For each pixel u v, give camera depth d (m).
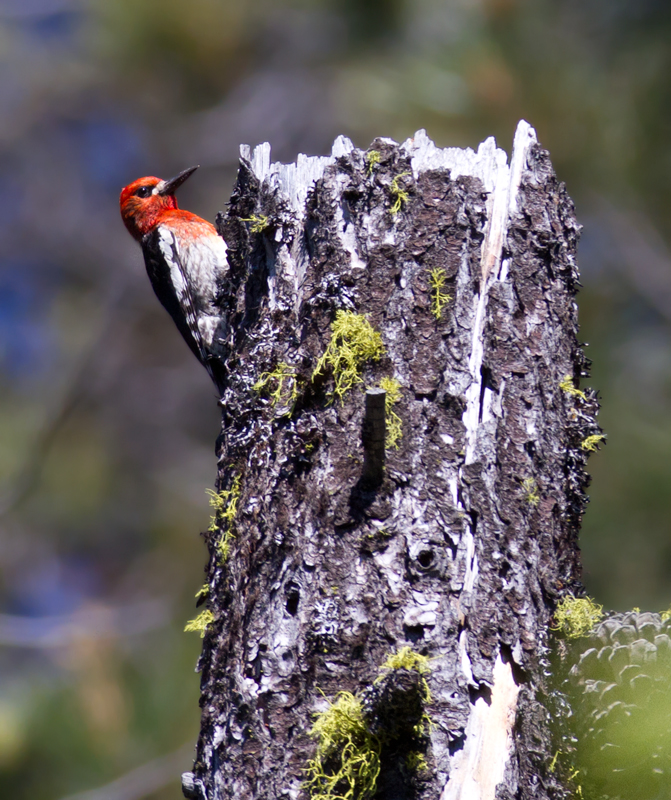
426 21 10.91
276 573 5.14
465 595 4.99
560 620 5.06
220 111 17.78
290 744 4.89
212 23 14.64
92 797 9.49
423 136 5.65
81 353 18.67
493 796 4.70
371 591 4.96
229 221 6.07
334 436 5.20
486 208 5.50
